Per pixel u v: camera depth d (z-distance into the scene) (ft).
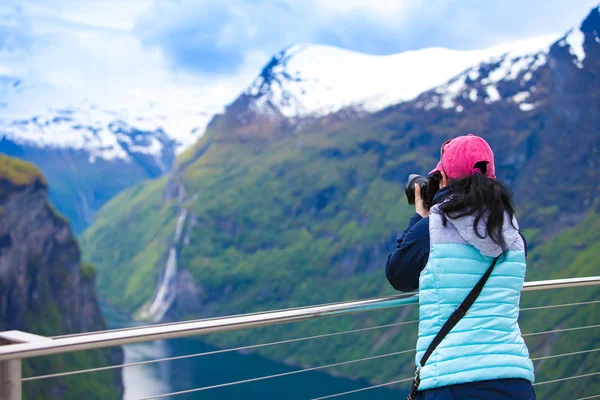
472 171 8.80
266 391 433.48
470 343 8.13
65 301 400.06
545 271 507.71
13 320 359.66
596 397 13.80
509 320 8.34
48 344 7.71
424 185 9.36
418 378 8.27
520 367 8.14
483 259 8.43
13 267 363.76
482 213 8.32
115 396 387.75
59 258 403.95
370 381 450.71
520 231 8.87
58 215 404.98
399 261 8.78
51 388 328.70
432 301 8.43
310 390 436.35
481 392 8.00
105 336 8.12
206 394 417.69
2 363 7.88
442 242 8.46
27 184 378.94
